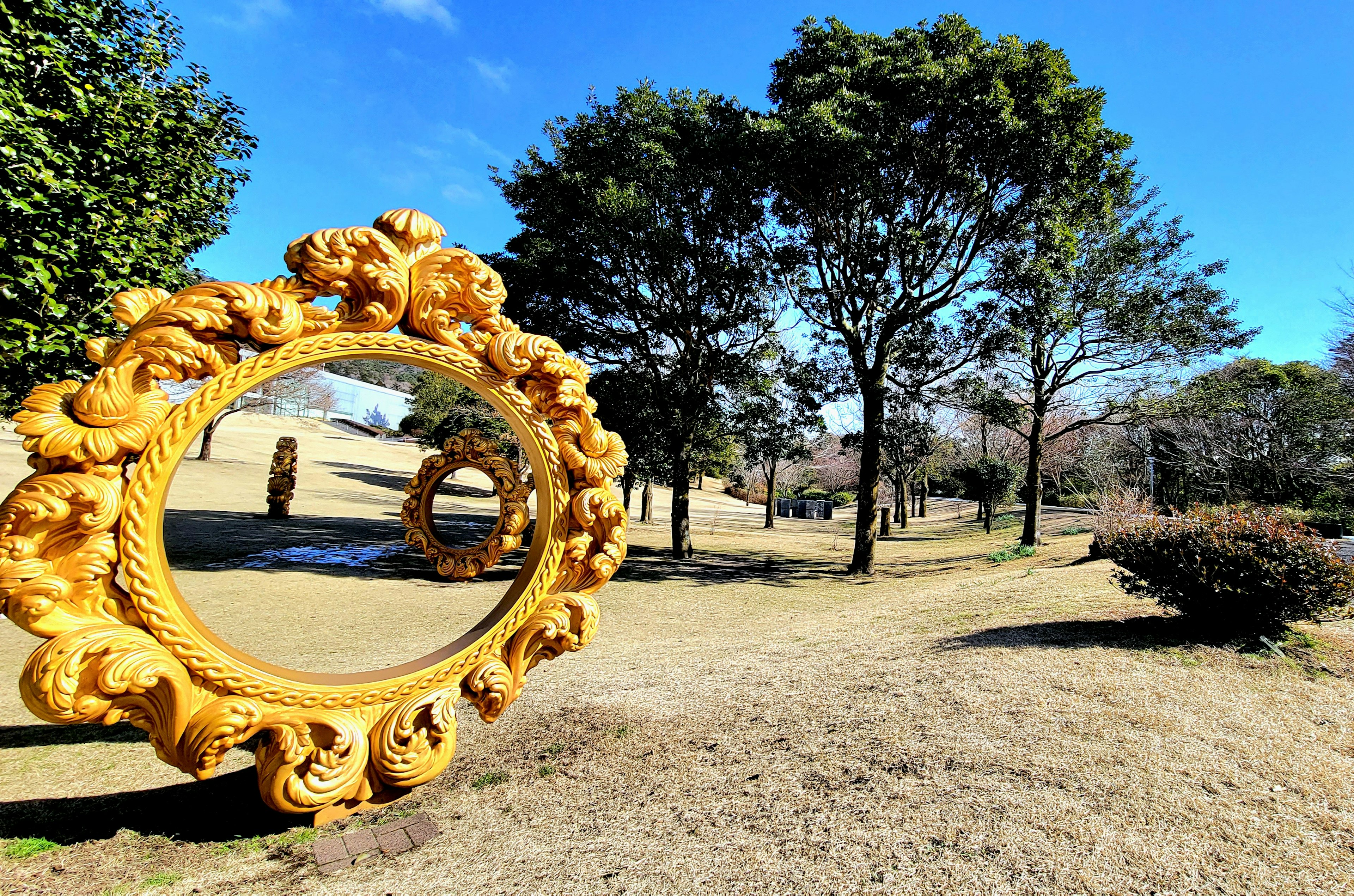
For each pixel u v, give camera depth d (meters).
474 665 3.60
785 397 18.34
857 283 15.46
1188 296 15.74
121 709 2.86
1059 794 3.49
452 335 3.59
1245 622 5.96
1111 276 16.38
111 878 2.91
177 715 2.90
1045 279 12.89
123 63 6.60
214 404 2.97
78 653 2.66
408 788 3.47
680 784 3.96
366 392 59.47
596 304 16.45
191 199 7.12
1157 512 9.01
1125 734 4.14
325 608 9.95
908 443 16.73
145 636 2.86
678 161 15.86
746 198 14.91
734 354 18.31
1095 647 5.84
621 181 15.51
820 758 4.14
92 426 2.75
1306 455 19.62
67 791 3.77
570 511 3.87
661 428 17.50
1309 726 4.26
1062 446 28.25
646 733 4.80
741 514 41.72
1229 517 6.45
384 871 3.07
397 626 8.94
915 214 15.03
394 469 39.72
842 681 5.68
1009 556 16.02
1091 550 12.52
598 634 8.98
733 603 11.95
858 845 3.18
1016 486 25.25
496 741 4.70
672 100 16.89
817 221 15.07
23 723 4.95
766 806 3.62
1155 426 21.44
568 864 3.13
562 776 4.12
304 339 3.20
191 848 3.20
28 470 22.11
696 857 3.16
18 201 5.04
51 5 5.83
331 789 3.21
